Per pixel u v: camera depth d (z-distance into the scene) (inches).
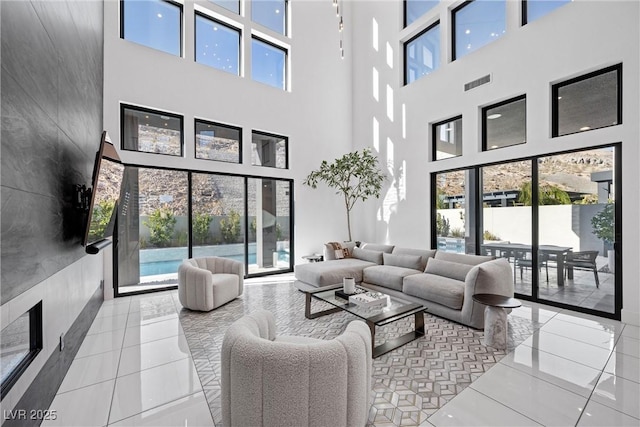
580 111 153.0
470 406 77.7
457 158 205.6
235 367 59.6
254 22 233.1
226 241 223.3
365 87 279.7
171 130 200.1
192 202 207.8
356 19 290.5
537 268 167.8
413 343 115.9
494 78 184.5
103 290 171.8
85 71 126.0
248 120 229.5
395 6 251.3
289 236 257.1
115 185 124.0
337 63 283.0
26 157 66.4
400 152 247.1
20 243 62.6
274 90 243.1
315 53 268.4
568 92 157.2
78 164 112.8
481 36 198.2
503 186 183.3
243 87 227.3
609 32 139.1
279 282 219.6
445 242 217.8
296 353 57.6
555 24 157.5
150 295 185.5
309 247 263.1
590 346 111.4
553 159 161.3
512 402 79.0
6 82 57.6
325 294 142.6
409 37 244.4
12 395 59.1
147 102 186.5
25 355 69.2
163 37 199.8
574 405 77.5
